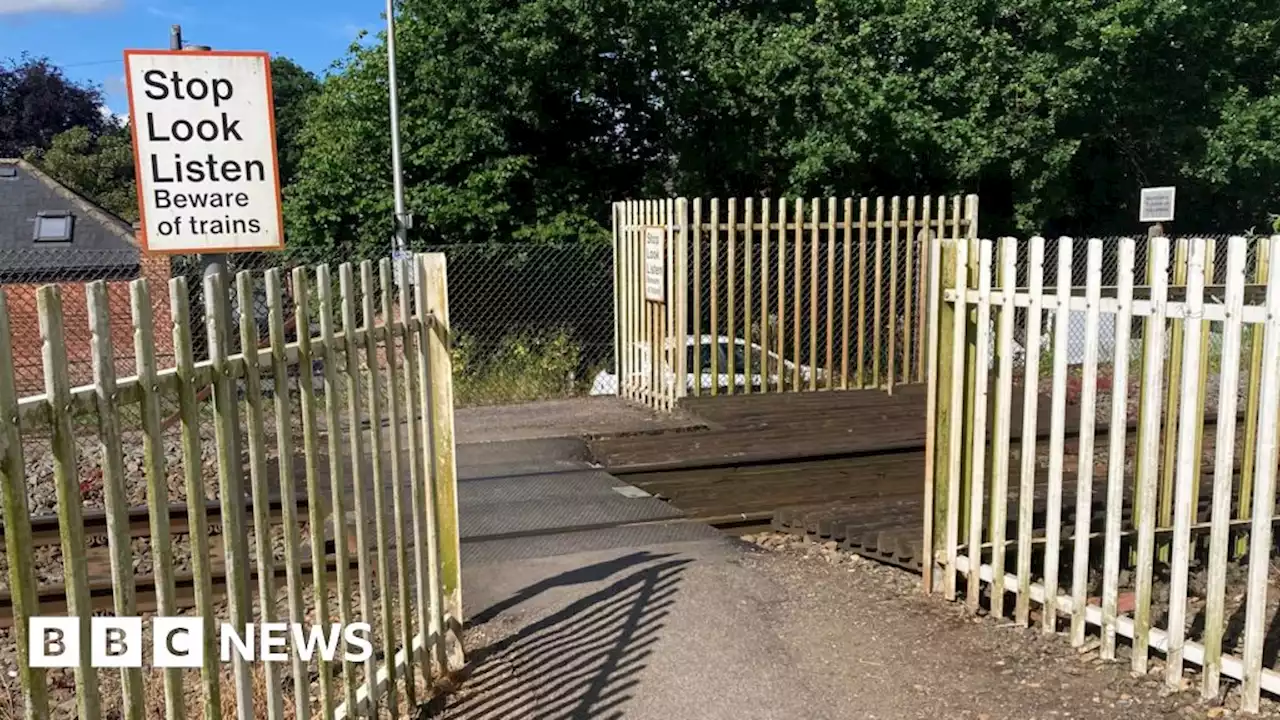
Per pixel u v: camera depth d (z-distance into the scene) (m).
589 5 15.46
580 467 7.16
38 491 7.16
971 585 4.43
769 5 19.36
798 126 17.06
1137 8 16.34
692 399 9.48
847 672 3.86
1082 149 17.84
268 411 7.56
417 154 15.35
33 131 52.59
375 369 3.35
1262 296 4.32
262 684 3.83
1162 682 3.65
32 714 1.92
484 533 5.64
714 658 3.99
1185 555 3.52
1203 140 17.61
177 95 4.66
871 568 5.09
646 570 5.04
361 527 3.24
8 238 25.22
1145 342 4.74
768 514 5.94
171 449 7.95
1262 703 3.42
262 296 7.43
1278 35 18.56
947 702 3.60
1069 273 3.81
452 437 3.95
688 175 17.70
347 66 16.95
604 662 3.97
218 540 5.89
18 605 1.88
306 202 15.76
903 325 10.08
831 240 9.91
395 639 3.78
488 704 3.64
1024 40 17.12
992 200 17.61
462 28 15.37
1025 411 4.09
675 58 16.69
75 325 9.58
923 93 16.44
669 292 9.72
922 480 6.79
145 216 4.68
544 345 12.76
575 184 16.55
